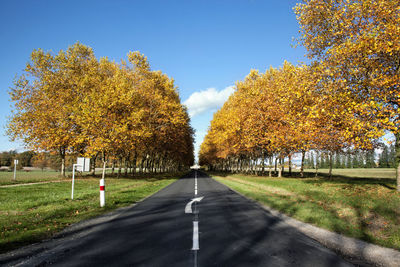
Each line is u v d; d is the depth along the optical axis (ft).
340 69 39.45
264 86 90.53
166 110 104.12
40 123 78.89
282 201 35.83
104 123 56.65
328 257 14.93
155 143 114.21
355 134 38.37
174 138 123.75
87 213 28.78
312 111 40.57
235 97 111.45
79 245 17.17
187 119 134.72
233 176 118.52
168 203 36.68
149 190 55.16
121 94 61.57
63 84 86.84
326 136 45.39
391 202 30.17
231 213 28.81
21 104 79.56
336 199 34.99
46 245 17.22
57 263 13.85
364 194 38.11
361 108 34.42
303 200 36.60
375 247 16.93
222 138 110.73
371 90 36.55
